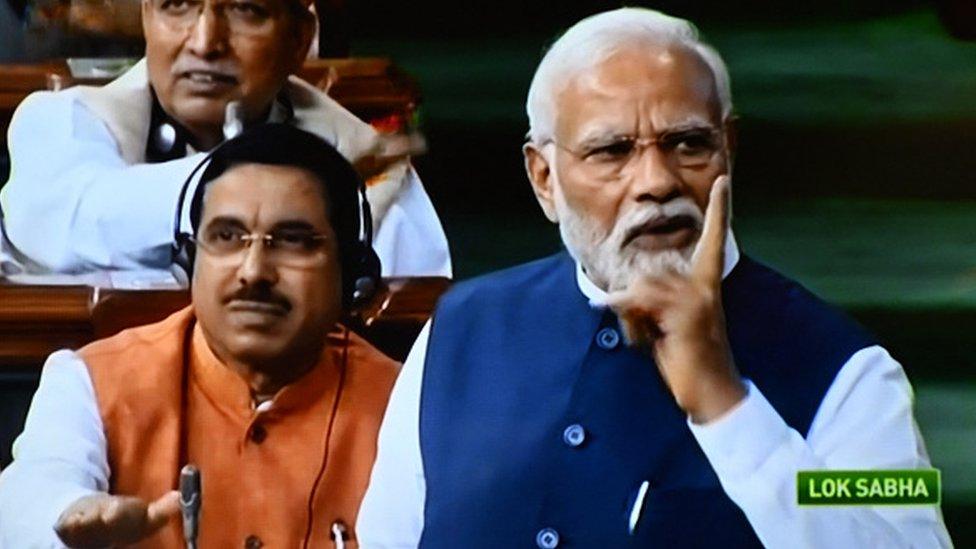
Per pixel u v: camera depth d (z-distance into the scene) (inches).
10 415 362.0
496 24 484.1
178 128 379.2
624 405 347.6
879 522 343.6
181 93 375.6
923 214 473.1
